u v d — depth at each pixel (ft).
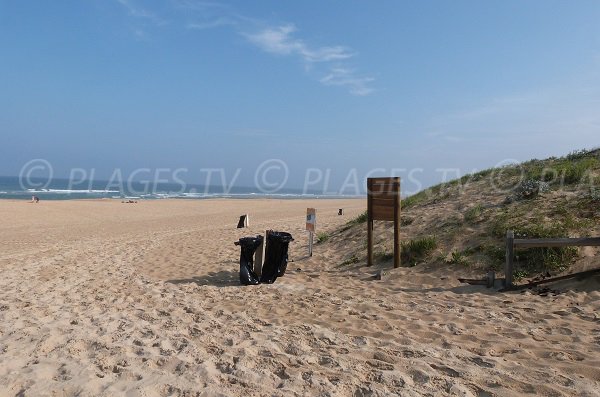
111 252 43.80
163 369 13.84
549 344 15.84
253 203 153.17
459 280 25.29
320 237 44.57
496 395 11.96
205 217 93.09
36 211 95.40
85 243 50.96
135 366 13.94
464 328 18.13
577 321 18.17
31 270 34.06
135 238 55.77
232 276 31.83
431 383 12.81
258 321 19.88
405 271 29.01
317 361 14.71
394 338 17.16
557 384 12.50
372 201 31.83
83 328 18.42
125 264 36.99
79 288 27.58
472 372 13.43
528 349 15.47
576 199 31.71
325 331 18.06
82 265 36.45
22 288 27.58
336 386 12.57
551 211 30.76
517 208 33.17
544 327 17.79
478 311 20.43
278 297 24.67
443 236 32.60
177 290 26.94
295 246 44.80
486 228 31.32
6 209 95.25
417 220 38.29
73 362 14.20
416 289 25.44
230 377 13.07
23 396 11.62
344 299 23.82
